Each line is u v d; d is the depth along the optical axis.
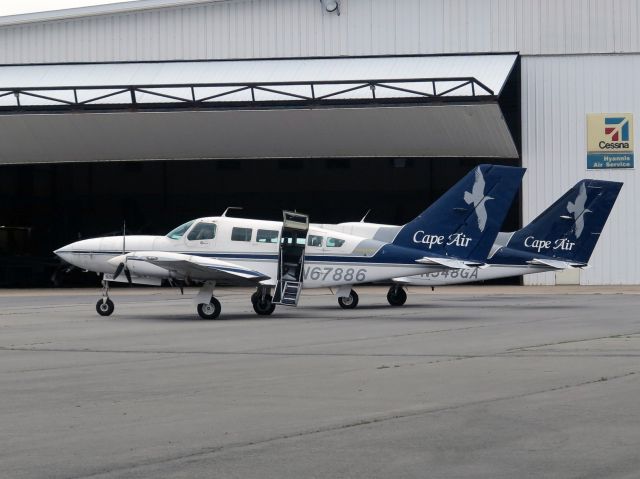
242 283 33.69
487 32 60.72
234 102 55.44
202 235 34.38
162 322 31.30
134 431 12.20
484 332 26.53
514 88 61.22
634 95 60.12
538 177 60.88
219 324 30.23
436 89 56.00
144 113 56.12
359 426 12.44
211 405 14.09
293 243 33.81
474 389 15.48
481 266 33.25
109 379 17.00
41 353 21.55
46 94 58.38
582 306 39.41
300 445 11.34
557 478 9.79
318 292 56.06
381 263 33.62
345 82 54.19
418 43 60.97
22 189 73.62
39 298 50.75
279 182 72.31
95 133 57.62
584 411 13.37
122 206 73.75
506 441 11.49
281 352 21.48
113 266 33.66
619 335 25.34
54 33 63.31
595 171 60.50
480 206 33.69
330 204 71.75
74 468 10.30
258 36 61.97
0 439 11.77
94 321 31.95
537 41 60.66
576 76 60.53
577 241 40.09
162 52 62.59
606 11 60.28
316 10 61.59
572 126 60.59
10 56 63.75
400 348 22.19
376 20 61.16
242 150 58.31
